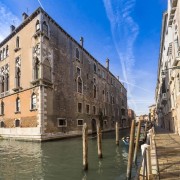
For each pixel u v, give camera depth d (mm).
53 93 25078
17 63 27391
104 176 9492
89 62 37656
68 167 11172
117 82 57250
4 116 28078
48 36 25547
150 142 10156
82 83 33594
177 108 16391
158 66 35625
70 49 30750
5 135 27078
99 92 41875
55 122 24859
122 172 10141
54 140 24078
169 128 25734
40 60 23750
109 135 33812
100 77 43156
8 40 30219
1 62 31125
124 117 61688
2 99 29094
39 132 22234
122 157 13953
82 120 32344
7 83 29609
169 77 20156
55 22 27250
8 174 9859
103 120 42719
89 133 34531
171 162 7664
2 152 16141
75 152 15977
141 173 5773
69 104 28672
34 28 25359
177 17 12227
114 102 52562
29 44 25812
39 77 23641
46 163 12125
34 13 25219
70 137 27672
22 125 24594
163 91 27375
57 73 26516
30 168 10969
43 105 22953
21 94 25562
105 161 12664
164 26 20859
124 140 19781
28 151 16578
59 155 14727
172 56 15758
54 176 9523
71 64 30531
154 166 6820
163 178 5883
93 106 37906
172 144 12219
